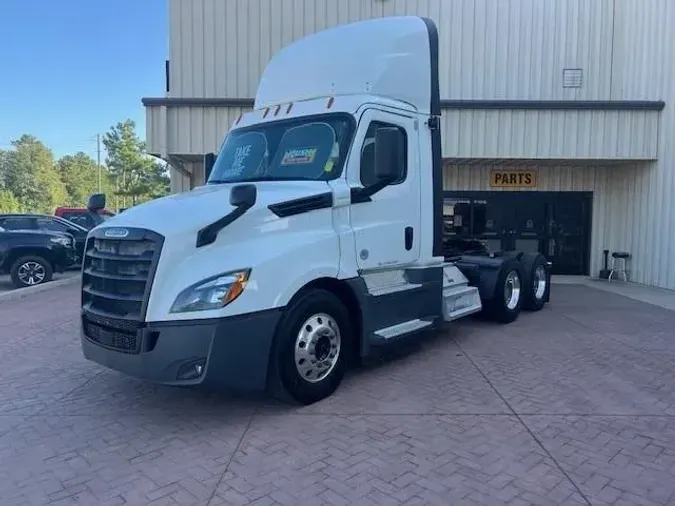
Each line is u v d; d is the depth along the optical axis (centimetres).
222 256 405
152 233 399
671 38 1169
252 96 1359
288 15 1355
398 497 315
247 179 536
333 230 480
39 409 459
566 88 1370
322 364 471
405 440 391
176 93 1363
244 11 1355
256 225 426
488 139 1202
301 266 442
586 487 325
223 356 393
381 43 565
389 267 548
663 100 1199
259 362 415
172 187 1398
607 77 1372
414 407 457
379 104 534
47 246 1253
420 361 601
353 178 503
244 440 394
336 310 481
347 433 404
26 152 8800
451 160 1306
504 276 796
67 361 606
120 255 417
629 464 354
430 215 605
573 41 1366
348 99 527
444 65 1362
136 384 524
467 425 418
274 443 388
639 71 1291
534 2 1361
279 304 424
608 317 864
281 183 494
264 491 322
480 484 329
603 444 384
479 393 492
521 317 868
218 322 390
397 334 542
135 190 7031
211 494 319
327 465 354
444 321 652
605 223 1424
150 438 400
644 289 1208
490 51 1362
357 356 520
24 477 342
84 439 399
